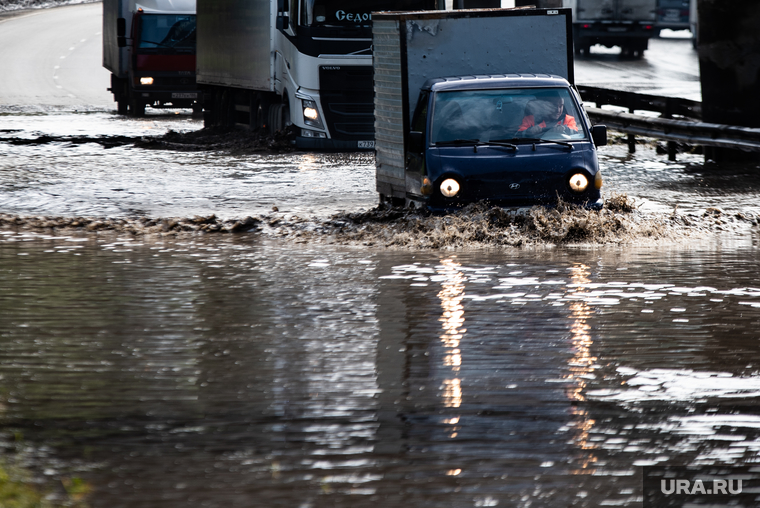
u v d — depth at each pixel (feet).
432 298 76.23
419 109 114.83
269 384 54.24
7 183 155.74
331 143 213.87
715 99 181.06
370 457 43.93
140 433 46.85
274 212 126.52
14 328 66.59
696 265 90.27
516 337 64.34
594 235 104.42
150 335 64.85
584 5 483.92
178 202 136.98
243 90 252.01
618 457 44.01
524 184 107.14
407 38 118.73
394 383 54.39
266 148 218.79
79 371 56.70
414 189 112.06
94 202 136.77
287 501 39.63
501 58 122.42
